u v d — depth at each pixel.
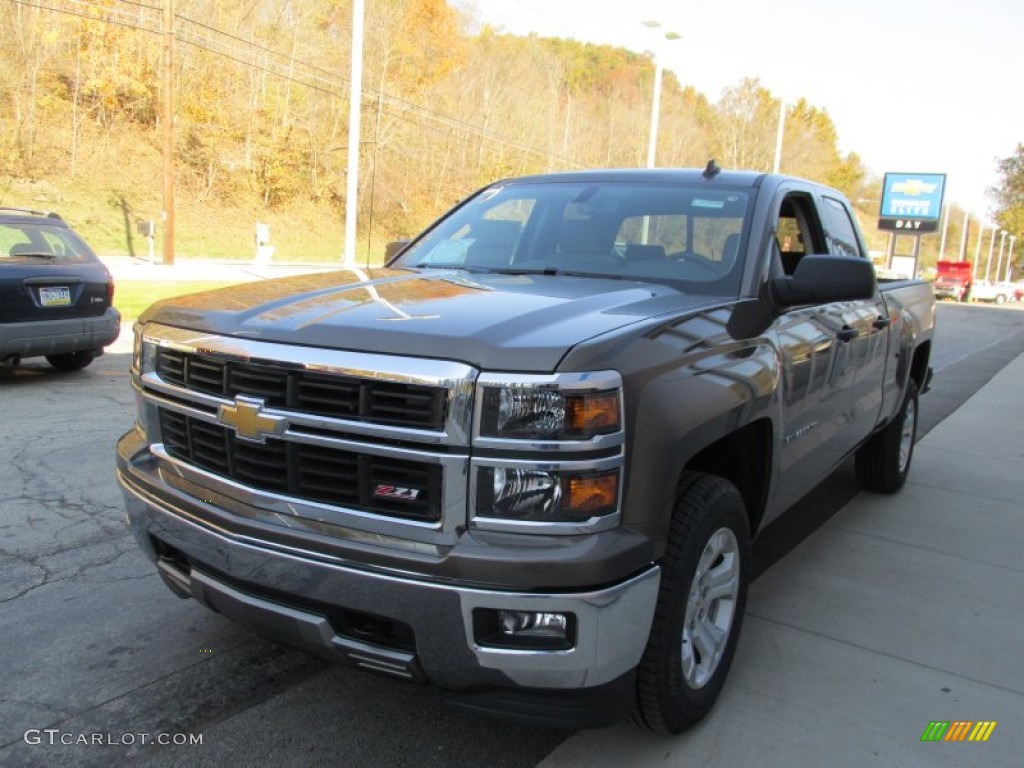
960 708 3.20
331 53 45.94
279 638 2.60
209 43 39.88
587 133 58.72
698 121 73.94
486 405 2.21
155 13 38.34
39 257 8.55
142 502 2.89
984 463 7.09
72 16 35.84
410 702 3.09
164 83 26.94
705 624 2.95
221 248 36.91
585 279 3.44
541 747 2.85
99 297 8.96
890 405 5.38
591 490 2.22
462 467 2.23
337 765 2.71
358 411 2.32
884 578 4.47
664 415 2.41
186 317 2.83
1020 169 81.50
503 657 2.25
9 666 3.23
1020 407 9.98
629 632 2.35
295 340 2.45
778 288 3.35
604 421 2.23
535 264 3.73
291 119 43.47
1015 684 3.40
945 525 5.38
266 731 2.88
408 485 2.30
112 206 35.12
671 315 2.75
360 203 47.28
